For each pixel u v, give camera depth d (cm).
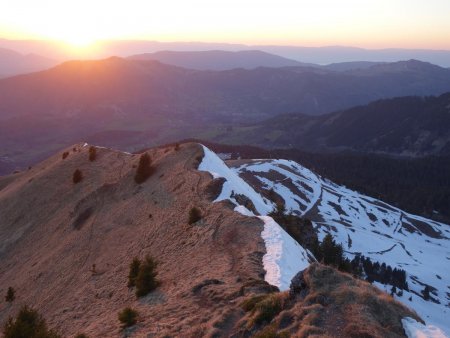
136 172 7294
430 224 19375
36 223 7600
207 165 6969
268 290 2531
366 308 1841
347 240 14350
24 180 10369
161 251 4250
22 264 6338
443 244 17400
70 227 6738
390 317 1817
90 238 5878
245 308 2261
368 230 16225
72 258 5525
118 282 4009
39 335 2550
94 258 5206
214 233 4009
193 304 2589
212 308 2445
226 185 5606
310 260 3747
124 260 4597
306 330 1745
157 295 3056
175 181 6275
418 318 1878
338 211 16800
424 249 16412
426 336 1692
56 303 4375
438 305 11275
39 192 8544
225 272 3022
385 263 12762
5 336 2531
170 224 4888
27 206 8288
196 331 2150
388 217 18662
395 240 16162
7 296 5288
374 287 2073
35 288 5225
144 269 3297
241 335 1986
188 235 4300
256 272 2900
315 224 14612
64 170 9050
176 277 3303
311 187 18038
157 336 2244
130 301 3297
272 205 8156
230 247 3603
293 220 6028
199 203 5041
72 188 8175
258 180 16512
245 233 3762
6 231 7794
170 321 2403
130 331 2444
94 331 2783
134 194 6706
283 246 3344
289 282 2720
